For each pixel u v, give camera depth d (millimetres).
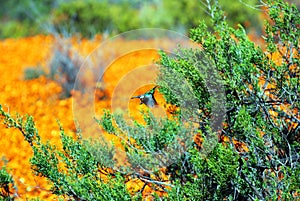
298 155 8516
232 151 8219
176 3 19859
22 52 20547
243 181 8227
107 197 8312
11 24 26547
